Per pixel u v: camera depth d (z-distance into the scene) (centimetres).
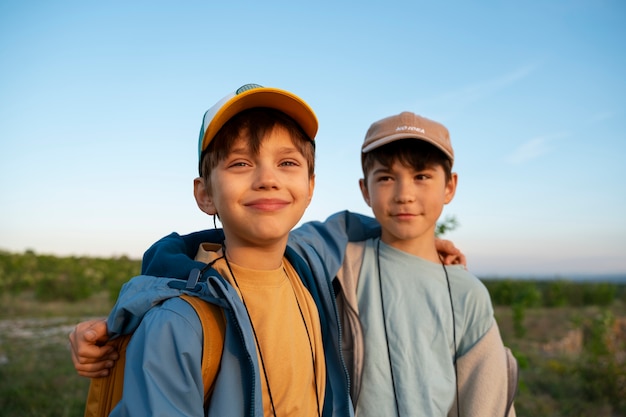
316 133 142
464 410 178
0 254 2603
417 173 183
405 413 169
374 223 210
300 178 133
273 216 125
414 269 190
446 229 318
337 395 147
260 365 125
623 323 1129
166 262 129
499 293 1694
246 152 126
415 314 183
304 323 141
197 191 142
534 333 1143
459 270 194
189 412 105
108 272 2236
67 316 1267
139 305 112
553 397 622
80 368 115
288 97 130
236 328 118
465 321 186
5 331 995
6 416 475
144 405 99
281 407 126
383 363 177
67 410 486
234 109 128
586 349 887
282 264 147
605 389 620
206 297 118
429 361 176
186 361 107
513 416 185
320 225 194
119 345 119
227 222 129
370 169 191
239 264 134
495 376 177
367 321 183
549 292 1891
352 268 196
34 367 663
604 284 2025
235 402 115
